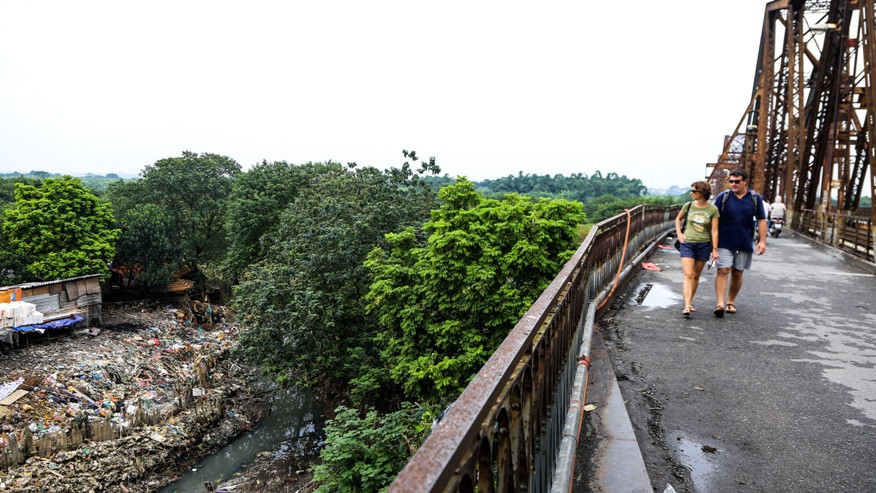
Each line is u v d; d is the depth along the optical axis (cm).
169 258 4162
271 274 2288
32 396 2119
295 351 2130
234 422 2338
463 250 1472
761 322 653
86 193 3588
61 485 1716
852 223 1499
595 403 400
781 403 418
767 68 2712
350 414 1344
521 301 1401
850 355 531
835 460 332
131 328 3262
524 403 210
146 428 2103
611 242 769
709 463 330
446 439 109
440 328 1476
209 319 3841
